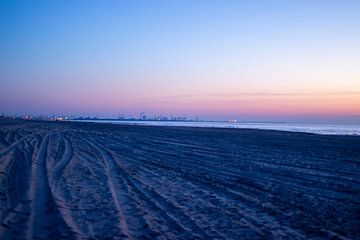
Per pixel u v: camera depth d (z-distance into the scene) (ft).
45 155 67.92
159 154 80.59
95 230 23.77
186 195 36.14
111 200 33.09
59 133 155.74
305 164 63.98
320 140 136.56
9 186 37.19
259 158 73.61
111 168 55.62
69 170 50.96
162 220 26.71
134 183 42.70
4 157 61.52
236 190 39.09
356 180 46.83
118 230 23.82
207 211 29.68
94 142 111.55
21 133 142.20
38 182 40.34
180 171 53.98
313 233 23.86
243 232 24.00
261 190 39.29
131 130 224.12
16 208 28.40
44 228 23.76
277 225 25.73
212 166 60.34
